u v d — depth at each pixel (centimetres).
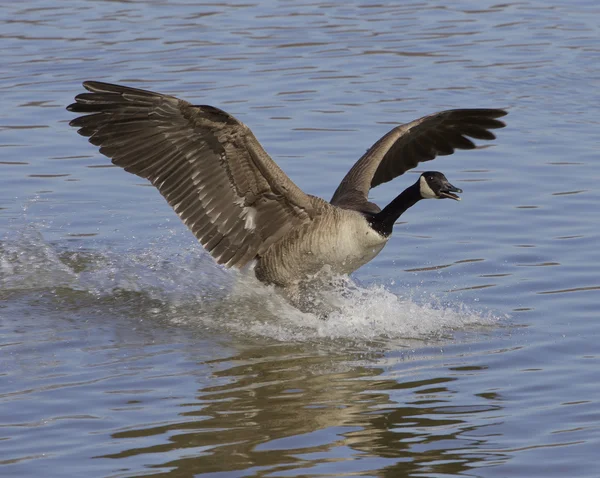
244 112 2123
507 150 1948
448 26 2817
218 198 1241
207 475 878
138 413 1013
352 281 1362
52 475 880
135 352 1205
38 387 1081
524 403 1023
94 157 1969
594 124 2072
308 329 1298
